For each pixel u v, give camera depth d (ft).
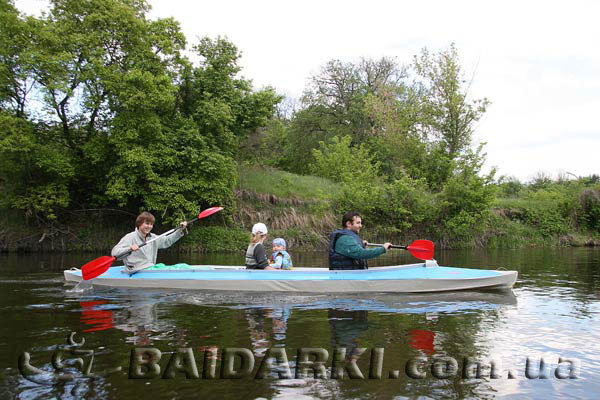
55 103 47.52
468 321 13.35
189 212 52.13
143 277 20.16
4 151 44.65
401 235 60.29
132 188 47.75
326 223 57.21
